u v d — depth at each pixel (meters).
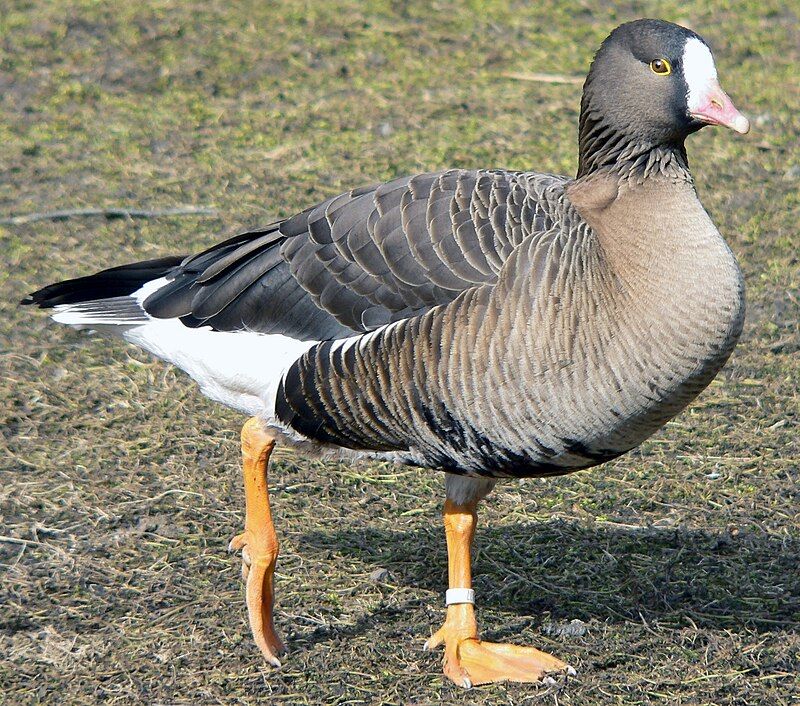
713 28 23.00
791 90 20.84
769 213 17.06
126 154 18.52
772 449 12.32
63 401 12.85
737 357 13.96
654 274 8.57
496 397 8.56
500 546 10.91
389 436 9.18
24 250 15.71
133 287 10.20
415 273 8.85
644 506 11.47
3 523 10.92
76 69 21.08
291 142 18.98
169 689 9.00
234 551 10.68
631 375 8.47
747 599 10.16
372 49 22.09
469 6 23.83
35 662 9.28
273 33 22.55
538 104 20.25
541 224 8.80
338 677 9.16
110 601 10.00
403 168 18.08
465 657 9.25
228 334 9.65
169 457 12.02
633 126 9.11
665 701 8.88
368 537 10.98
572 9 23.72
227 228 16.36
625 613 10.00
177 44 22.00
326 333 9.23
